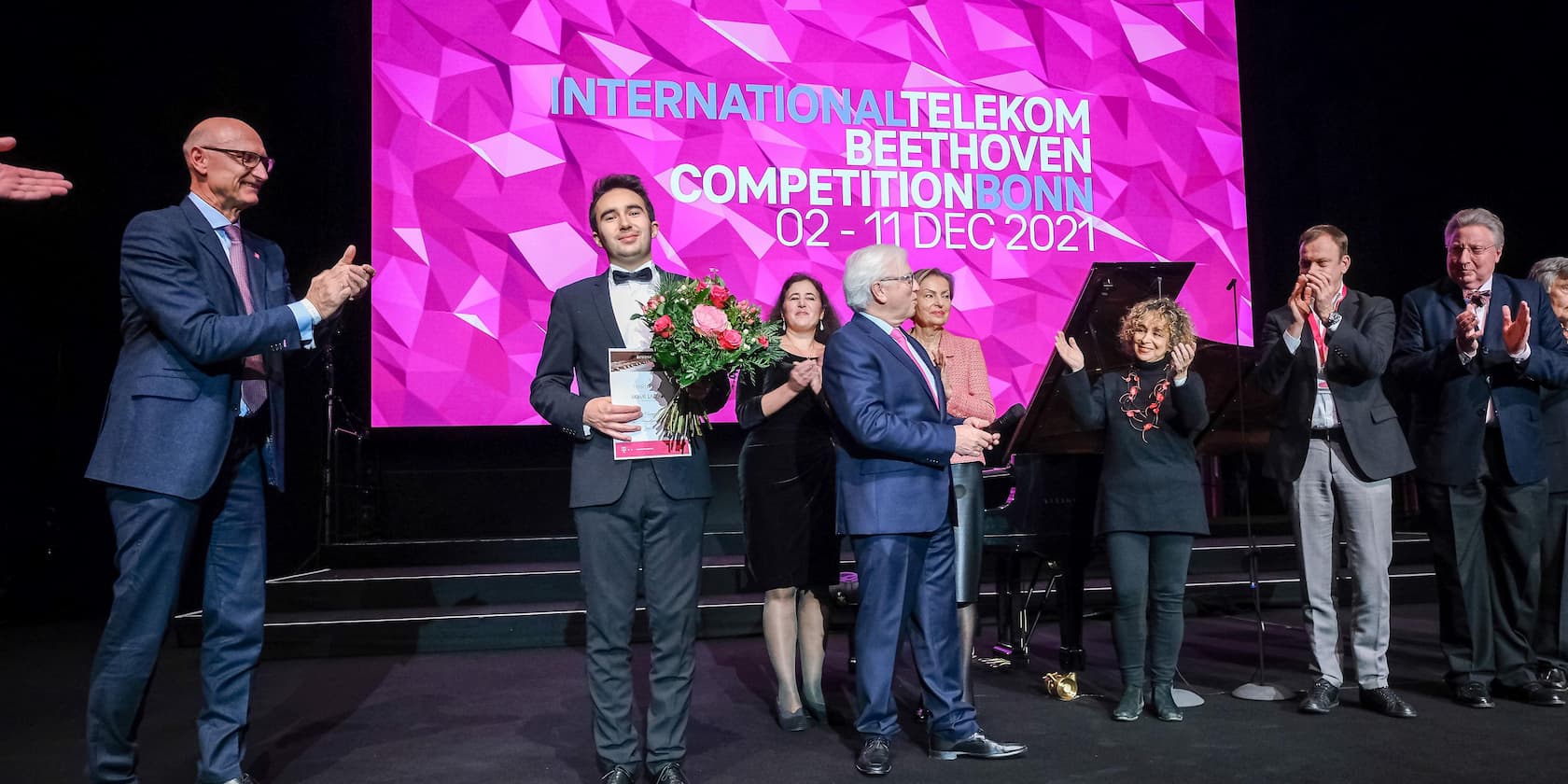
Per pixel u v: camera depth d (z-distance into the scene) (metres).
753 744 3.09
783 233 6.09
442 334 5.84
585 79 6.00
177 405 2.38
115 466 2.34
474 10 5.93
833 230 6.14
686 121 6.05
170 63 6.07
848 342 2.78
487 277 5.88
